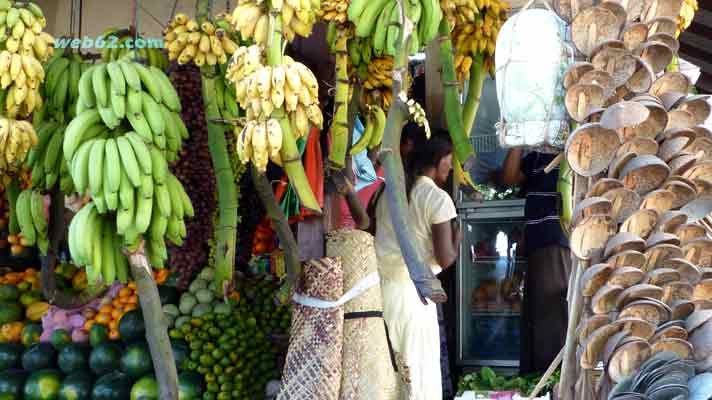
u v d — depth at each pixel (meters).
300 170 2.27
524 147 1.82
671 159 1.63
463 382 3.72
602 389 1.62
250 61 2.18
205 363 3.54
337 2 2.45
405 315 3.05
